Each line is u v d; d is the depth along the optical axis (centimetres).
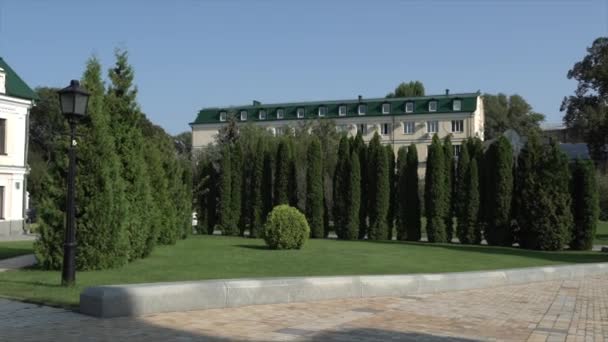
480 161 2706
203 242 2278
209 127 7050
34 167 5125
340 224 2889
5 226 2972
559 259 1906
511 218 2577
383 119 6425
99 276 1133
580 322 832
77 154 1228
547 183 2430
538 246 2423
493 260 1775
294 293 908
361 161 2933
